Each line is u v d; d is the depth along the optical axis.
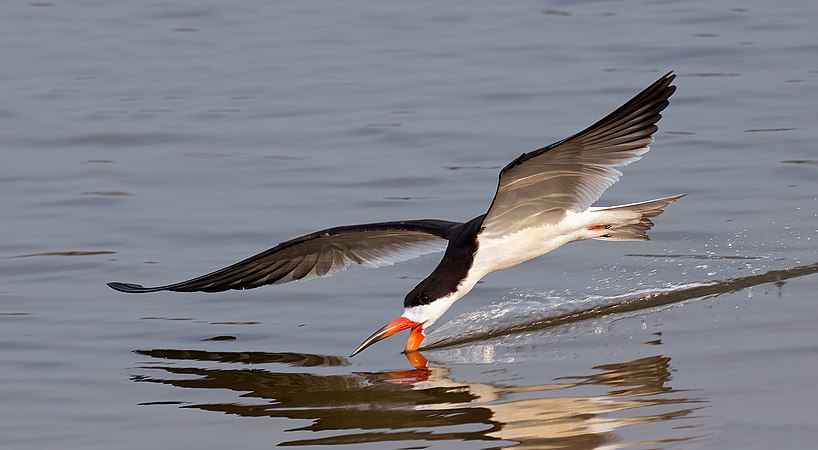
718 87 19.50
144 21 25.22
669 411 9.08
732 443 8.42
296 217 15.12
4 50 23.38
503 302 12.24
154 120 19.41
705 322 11.20
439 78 20.86
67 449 9.05
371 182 16.28
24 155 18.02
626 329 11.25
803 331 10.66
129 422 9.57
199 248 14.23
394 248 11.85
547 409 9.31
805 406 8.96
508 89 20.05
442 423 9.18
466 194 15.63
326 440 8.98
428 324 10.95
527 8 25.06
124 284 11.59
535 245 10.88
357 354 11.09
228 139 18.45
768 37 22.02
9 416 9.76
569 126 18.11
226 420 9.53
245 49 23.14
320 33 23.95
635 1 25.14
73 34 24.41
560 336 11.23
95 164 17.56
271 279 11.73
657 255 13.24
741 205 14.57
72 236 14.70
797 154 16.27
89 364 10.95
